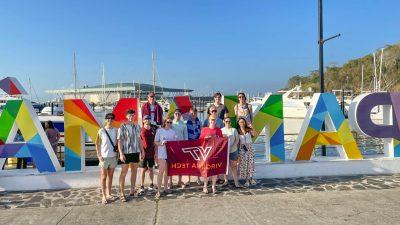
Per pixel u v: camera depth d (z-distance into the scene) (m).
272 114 9.86
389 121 10.27
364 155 10.80
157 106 9.44
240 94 9.27
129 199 7.71
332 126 10.14
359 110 9.91
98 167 9.38
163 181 8.91
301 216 6.37
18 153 8.81
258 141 18.78
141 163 8.22
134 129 7.73
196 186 8.78
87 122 8.97
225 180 8.90
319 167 9.89
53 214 6.77
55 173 8.81
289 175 9.73
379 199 7.40
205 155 8.25
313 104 10.12
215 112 8.44
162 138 8.09
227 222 6.12
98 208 7.11
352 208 6.80
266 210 6.75
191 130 9.57
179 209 6.92
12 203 7.56
